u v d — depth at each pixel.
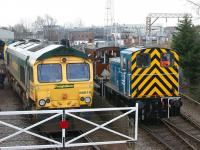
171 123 17.39
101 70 24.02
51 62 15.20
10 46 27.91
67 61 15.32
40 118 15.02
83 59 15.46
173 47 25.41
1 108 20.16
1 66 27.59
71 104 15.33
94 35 94.94
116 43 50.84
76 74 15.41
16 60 22.23
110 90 20.34
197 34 25.14
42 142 14.10
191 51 23.84
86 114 15.48
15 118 17.61
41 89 15.05
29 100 16.81
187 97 22.39
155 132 16.08
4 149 12.27
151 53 17.14
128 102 17.28
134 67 17.00
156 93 17.28
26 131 12.58
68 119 14.95
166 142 14.63
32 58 16.08
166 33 68.44
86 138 14.38
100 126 13.15
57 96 15.19
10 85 27.64
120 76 18.77
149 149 13.70
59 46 15.41
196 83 23.97
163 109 17.23
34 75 15.04
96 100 18.75
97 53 24.33
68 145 12.77
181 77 25.36
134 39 58.25
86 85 15.42
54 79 15.18
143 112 17.05
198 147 13.88
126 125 14.08
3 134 15.00
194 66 23.81
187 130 16.47
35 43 22.05
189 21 25.05
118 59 20.05
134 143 13.69
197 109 20.33
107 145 13.95
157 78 17.25
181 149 13.74
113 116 15.49
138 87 17.09
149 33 58.25
